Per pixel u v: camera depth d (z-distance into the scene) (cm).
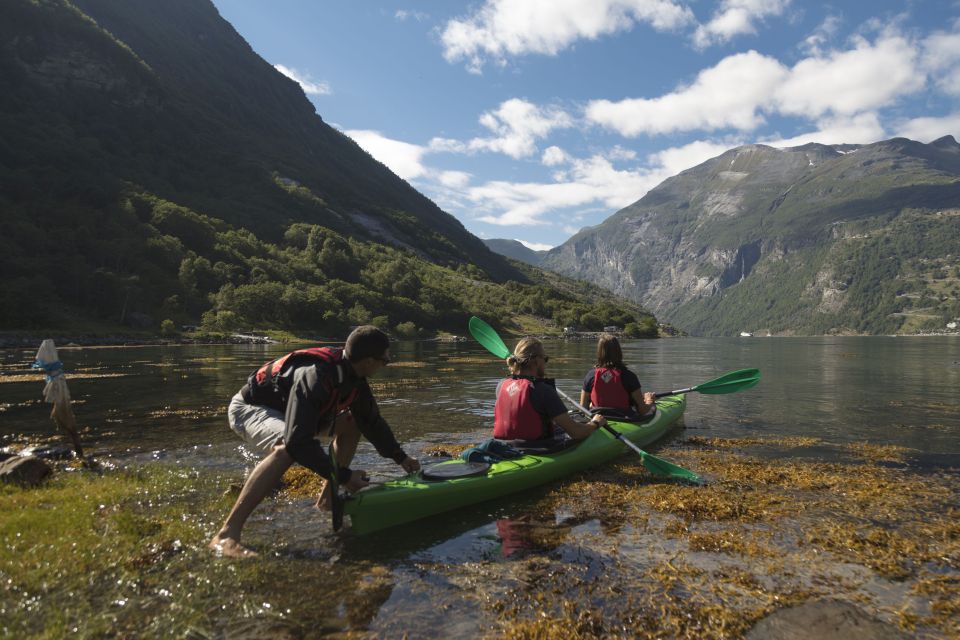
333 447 410
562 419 512
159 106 14988
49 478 489
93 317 6512
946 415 886
